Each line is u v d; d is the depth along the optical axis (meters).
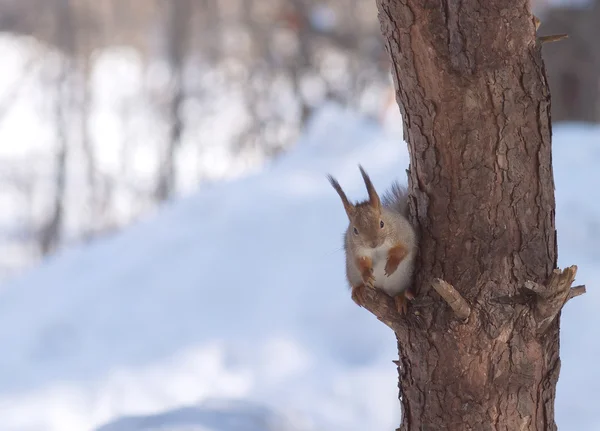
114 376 11.74
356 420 10.19
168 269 13.87
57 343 12.94
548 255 4.91
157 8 42.41
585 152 14.38
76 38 40.66
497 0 4.54
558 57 24.62
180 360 11.71
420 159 4.95
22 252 36.66
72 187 39.53
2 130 41.31
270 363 11.42
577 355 10.52
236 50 37.50
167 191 37.50
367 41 30.67
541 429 4.94
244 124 35.47
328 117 17.41
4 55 44.09
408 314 5.01
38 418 11.07
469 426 4.87
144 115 41.84
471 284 4.84
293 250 13.43
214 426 8.84
